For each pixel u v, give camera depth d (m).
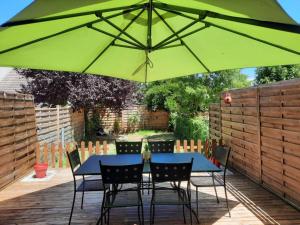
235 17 1.51
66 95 9.34
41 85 9.23
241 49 2.18
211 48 2.35
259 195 4.36
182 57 2.67
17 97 5.47
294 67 8.62
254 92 4.94
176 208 3.86
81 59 2.47
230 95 6.09
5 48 1.75
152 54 2.66
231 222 3.39
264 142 4.63
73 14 1.58
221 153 3.98
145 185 4.47
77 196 4.39
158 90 11.00
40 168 5.54
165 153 4.34
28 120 6.07
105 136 12.66
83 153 6.66
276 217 3.52
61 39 2.05
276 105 4.20
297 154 3.70
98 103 10.29
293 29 1.25
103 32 2.09
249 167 5.27
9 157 5.03
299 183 3.68
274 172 4.34
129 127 13.82
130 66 2.87
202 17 1.72
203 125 8.48
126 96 10.85
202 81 9.51
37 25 1.62
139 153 4.55
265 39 1.77
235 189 4.66
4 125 4.85
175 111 11.35
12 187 4.91
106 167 3.01
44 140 7.12
